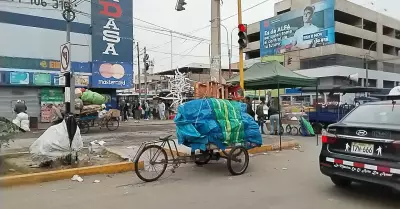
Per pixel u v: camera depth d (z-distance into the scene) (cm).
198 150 805
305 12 4447
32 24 2070
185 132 713
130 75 2464
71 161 762
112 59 2380
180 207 508
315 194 576
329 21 4228
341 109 1794
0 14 1970
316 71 4438
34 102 2120
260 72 1391
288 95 3512
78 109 1540
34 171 702
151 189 613
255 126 783
